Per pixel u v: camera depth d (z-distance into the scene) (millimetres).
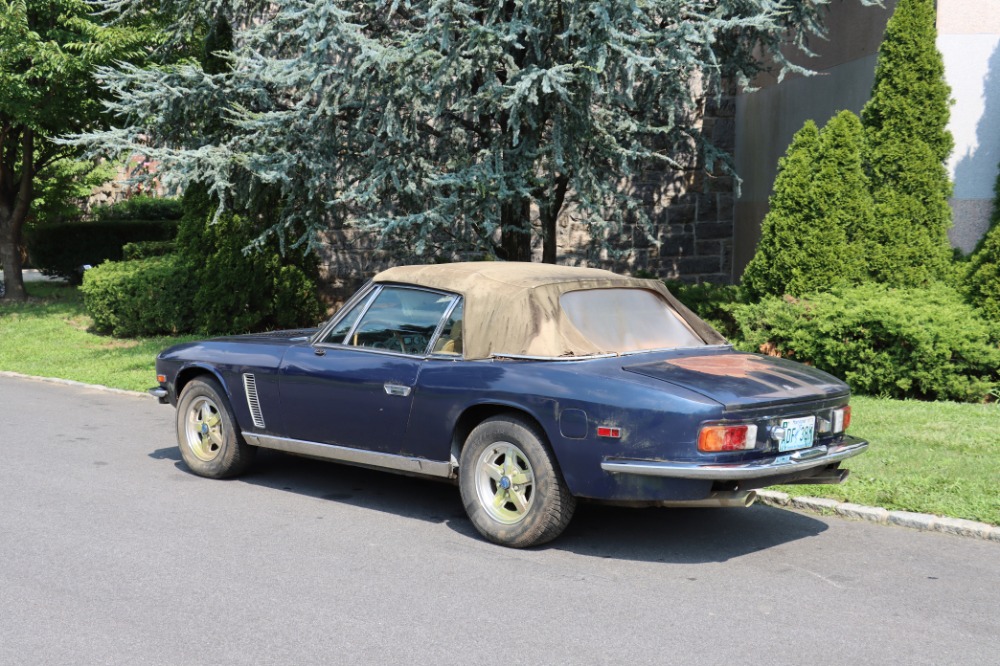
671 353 6043
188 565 5383
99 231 25062
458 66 10273
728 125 17688
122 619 4582
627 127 11406
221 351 7352
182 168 11102
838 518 6359
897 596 4879
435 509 6621
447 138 12461
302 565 5383
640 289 6473
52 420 10062
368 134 11820
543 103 10977
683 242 17734
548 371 5574
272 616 4617
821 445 5703
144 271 16375
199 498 6891
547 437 5543
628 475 5254
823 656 4129
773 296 11508
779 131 15883
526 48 11133
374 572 5262
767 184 16391
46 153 21125
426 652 4188
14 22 16578
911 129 11203
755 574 5227
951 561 5449
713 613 4641
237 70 11969
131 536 5941
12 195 21266
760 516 6438
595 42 9742
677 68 10562
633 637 4340
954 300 10414
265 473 7719
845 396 5867
